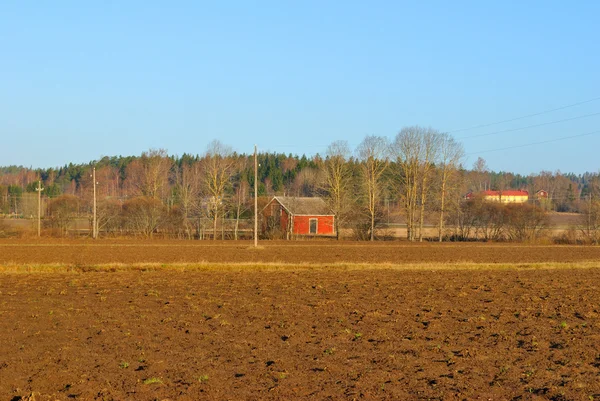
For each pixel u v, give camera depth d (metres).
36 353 15.17
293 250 52.66
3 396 11.78
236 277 32.75
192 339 16.94
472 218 74.44
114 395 11.77
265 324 19.25
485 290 28.33
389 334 17.83
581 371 13.83
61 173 181.88
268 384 12.60
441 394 11.96
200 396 11.78
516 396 11.91
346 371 13.65
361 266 38.97
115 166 178.38
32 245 55.25
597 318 20.83
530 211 71.25
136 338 16.97
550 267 40.28
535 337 17.44
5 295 25.47
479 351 15.68
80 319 19.88
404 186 75.69
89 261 41.00
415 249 55.59
